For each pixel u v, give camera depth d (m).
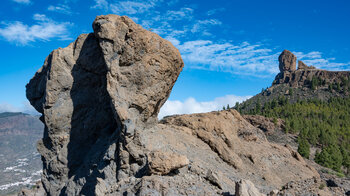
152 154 22.95
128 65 28.64
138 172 25.77
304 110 161.25
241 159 39.41
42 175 37.94
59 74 34.78
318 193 23.28
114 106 27.45
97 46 34.38
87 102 36.12
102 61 34.00
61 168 35.53
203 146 36.81
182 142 33.94
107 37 28.92
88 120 36.03
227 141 40.69
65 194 32.22
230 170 34.09
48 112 35.12
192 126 40.56
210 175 24.03
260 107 181.25
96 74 35.56
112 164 27.55
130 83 28.64
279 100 198.88
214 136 40.44
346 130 135.12
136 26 28.59
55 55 34.91
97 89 36.09
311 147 108.38
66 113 35.50
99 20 29.75
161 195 19.88
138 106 28.70
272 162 43.09
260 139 51.25
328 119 150.00
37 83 39.09
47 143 37.97
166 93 31.33
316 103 182.12
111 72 28.34
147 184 20.75
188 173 24.69
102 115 35.91
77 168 35.56
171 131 35.78
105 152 29.06
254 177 35.69
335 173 58.44
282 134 109.69
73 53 35.94
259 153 43.47
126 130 26.36
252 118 113.00
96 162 30.55
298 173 42.41
